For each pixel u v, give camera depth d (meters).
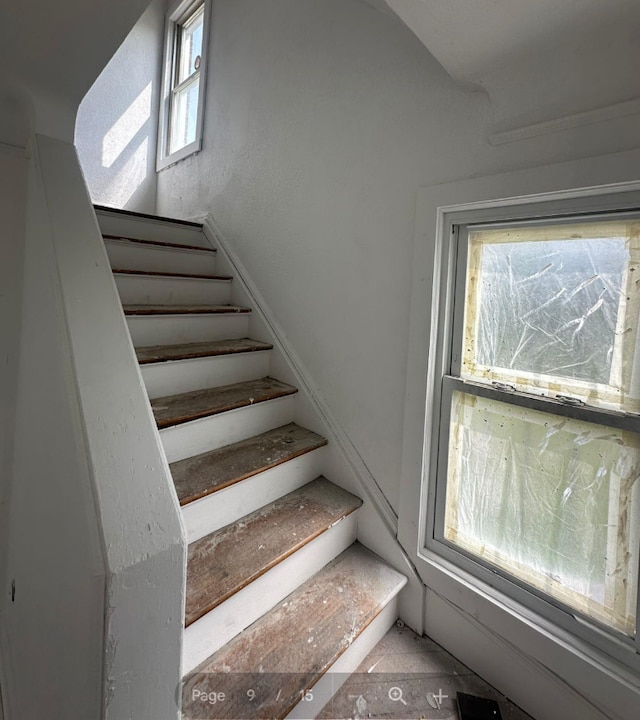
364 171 1.50
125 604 0.59
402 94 1.36
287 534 1.29
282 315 1.89
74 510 0.68
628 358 0.99
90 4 1.12
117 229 2.04
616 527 1.03
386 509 1.48
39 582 0.92
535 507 1.17
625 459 1.01
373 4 1.28
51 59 1.24
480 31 0.88
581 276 1.06
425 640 1.37
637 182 0.90
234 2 2.20
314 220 1.72
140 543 0.61
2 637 1.30
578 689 1.04
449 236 1.29
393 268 1.41
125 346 0.86
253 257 2.07
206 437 1.45
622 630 1.02
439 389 1.35
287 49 1.84
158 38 3.07
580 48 0.89
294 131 1.81
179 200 2.77
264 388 1.71
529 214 1.11
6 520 1.40
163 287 1.87
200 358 1.62
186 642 0.98
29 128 1.37
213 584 1.05
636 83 0.87
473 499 1.30
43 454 0.95
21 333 1.35
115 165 2.90
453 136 1.22
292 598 1.27
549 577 1.15
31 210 1.30
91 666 0.60
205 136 2.47
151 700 0.65
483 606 1.23
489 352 1.25
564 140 1.00
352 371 1.58
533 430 1.16
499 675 1.20
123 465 0.67
